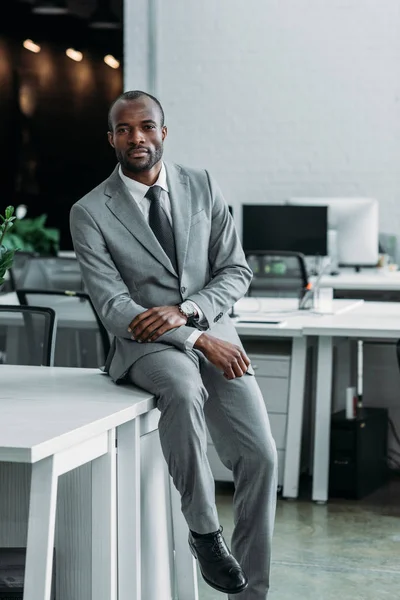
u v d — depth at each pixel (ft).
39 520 7.23
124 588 8.62
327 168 27.94
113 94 31.48
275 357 15.57
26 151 32.24
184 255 9.74
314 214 24.14
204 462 8.92
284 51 27.94
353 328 15.02
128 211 9.66
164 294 9.70
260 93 28.14
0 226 9.50
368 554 12.92
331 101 27.81
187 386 8.90
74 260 19.22
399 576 12.08
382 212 27.76
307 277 21.83
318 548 13.15
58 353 14.98
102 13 31.09
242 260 10.19
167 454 8.91
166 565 9.72
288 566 12.42
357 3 27.48
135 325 9.30
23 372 10.28
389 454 17.35
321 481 15.40
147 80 28.84
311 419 16.94
